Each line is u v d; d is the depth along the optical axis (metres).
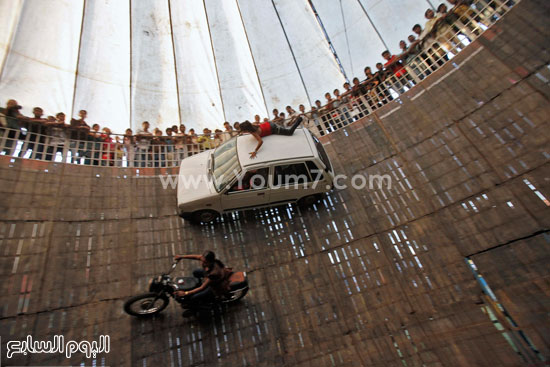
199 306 4.20
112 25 7.45
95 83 7.09
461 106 6.13
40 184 5.17
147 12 7.87
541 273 4.19
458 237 4.97
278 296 4.80
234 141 5.88
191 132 7.13
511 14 6.30
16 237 4.46
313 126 7.34
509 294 4.23
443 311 4.38
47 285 4.21
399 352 4.13
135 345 4.01
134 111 7.42
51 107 6.39
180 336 4.21
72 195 5.29
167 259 5.05
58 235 4.73
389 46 8.03
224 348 4.21
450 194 5.41
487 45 6.36
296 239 5.47
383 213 5.61
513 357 3.70
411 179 5.85
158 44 7.95
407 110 6.74
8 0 6.06
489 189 5.16
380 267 5.00
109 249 4.88
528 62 5.73
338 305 4.69
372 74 7.62
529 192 4.82
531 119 5.29
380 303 4.64
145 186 5.95
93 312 4.18
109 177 5.83
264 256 5.27
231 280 4.11
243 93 8.45
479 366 3.77
